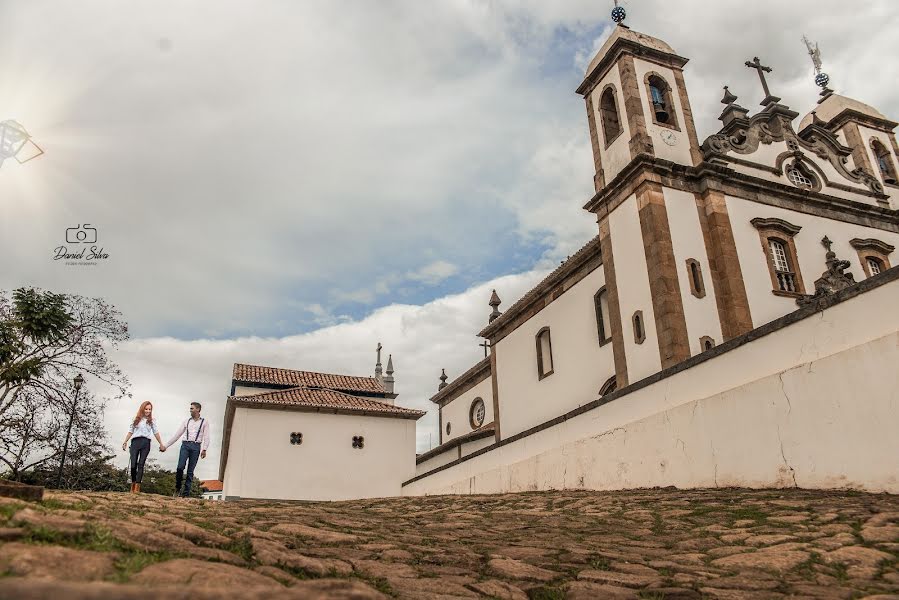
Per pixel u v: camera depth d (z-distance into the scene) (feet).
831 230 67.72
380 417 88.53
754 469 34.45
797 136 72.08
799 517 24.11
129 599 9.16
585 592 15.56
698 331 55.72
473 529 25.99
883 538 19.80
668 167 61.05
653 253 57.82
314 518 26.55
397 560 18.25
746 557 18.95
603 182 67.36
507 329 89.35
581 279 72.95
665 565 18.45
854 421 29.96
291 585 13.07
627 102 65.16
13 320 62.39
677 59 68.85
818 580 16.43
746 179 63.41
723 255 59.06
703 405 38.06
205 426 44.39
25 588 8.77
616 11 70.03
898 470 27.78
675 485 39.06
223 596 10.01
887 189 79.15
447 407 116.26
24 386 64.75
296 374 101.55
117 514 19.16
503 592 15.35
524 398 82.69
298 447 83.76
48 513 15.57
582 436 47.55
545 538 23.48
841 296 31.71
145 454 39.27
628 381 58.65
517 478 54.03
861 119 85.51
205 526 20.35
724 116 70.33
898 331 28.73
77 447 71.00
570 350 73.61
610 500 35.78
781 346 34.40
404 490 81.87
